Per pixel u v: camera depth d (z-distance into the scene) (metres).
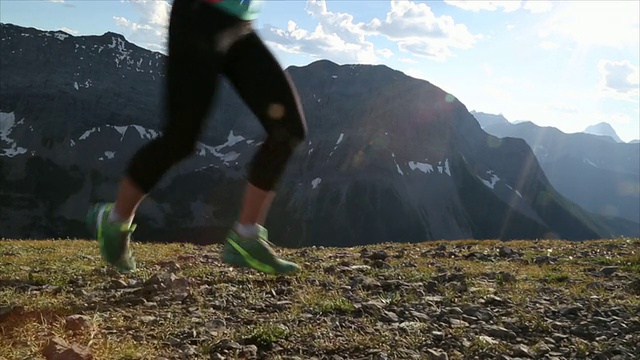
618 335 6.31
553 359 5.48
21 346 4.95
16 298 7.27
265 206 4.38
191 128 3.86
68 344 4.82
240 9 3.85
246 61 4.17
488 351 5.67
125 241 4.24
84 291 8.16
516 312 7.28
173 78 3.80
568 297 8.29
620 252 14.95
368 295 8.38
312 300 7.73
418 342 5.86
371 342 5.79
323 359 5.36
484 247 17.30
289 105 4.21
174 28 3.80
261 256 4.33
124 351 4.97
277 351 5.54
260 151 4.27
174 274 9.70
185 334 5.89
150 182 4.00
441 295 8.43
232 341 5.62
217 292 8.42
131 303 7.43
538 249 16.27
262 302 7.69
